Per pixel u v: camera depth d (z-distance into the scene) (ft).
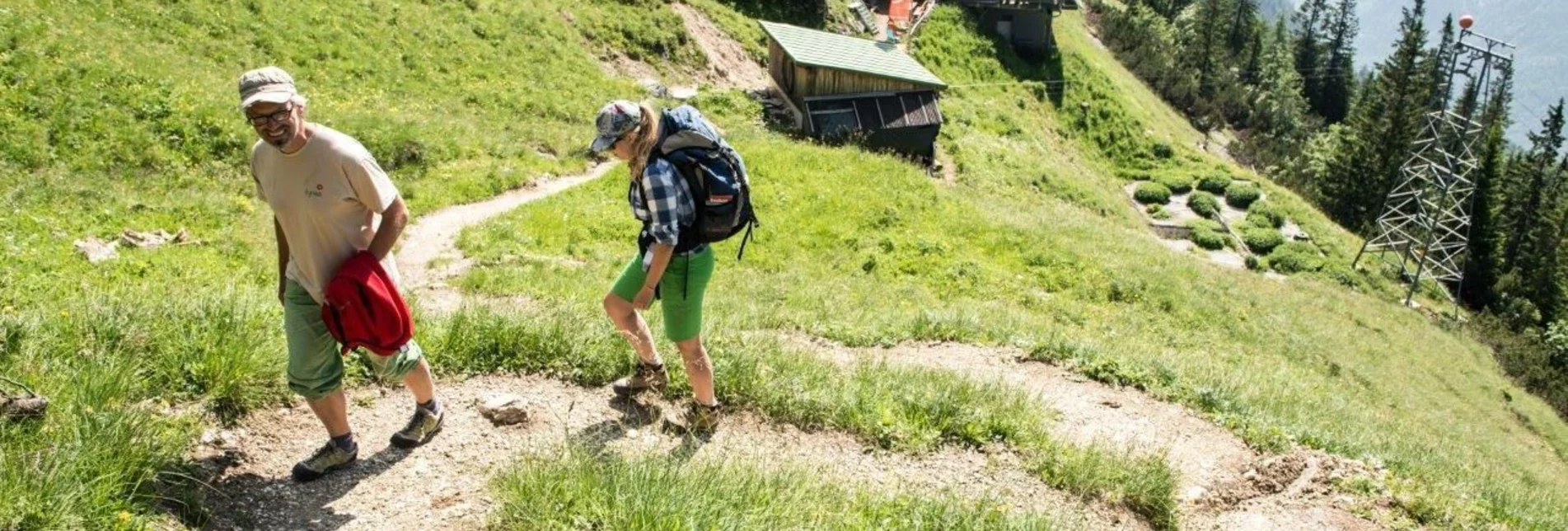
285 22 82.64
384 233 14.84
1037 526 17.35
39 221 43.86
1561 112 301.63
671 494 15.34
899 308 53.26
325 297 14.55
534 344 22.48
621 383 21.13
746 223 17.88
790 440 20.94
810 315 38.34
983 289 63.98
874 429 21.83
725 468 17.65
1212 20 287.07
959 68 157.38
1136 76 237.04
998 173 126.52
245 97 13.26
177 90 63.16
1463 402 77.82
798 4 151.64
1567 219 232.53
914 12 166.61
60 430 14.93
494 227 59.11
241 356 18.47
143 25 71.15
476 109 88.58
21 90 56.03
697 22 132.36
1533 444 79.05
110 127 57.26
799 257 65.46
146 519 13.53
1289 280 126.82
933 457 21.44
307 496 15.75
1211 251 138.31
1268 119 262.47
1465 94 242.99
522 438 18.88
